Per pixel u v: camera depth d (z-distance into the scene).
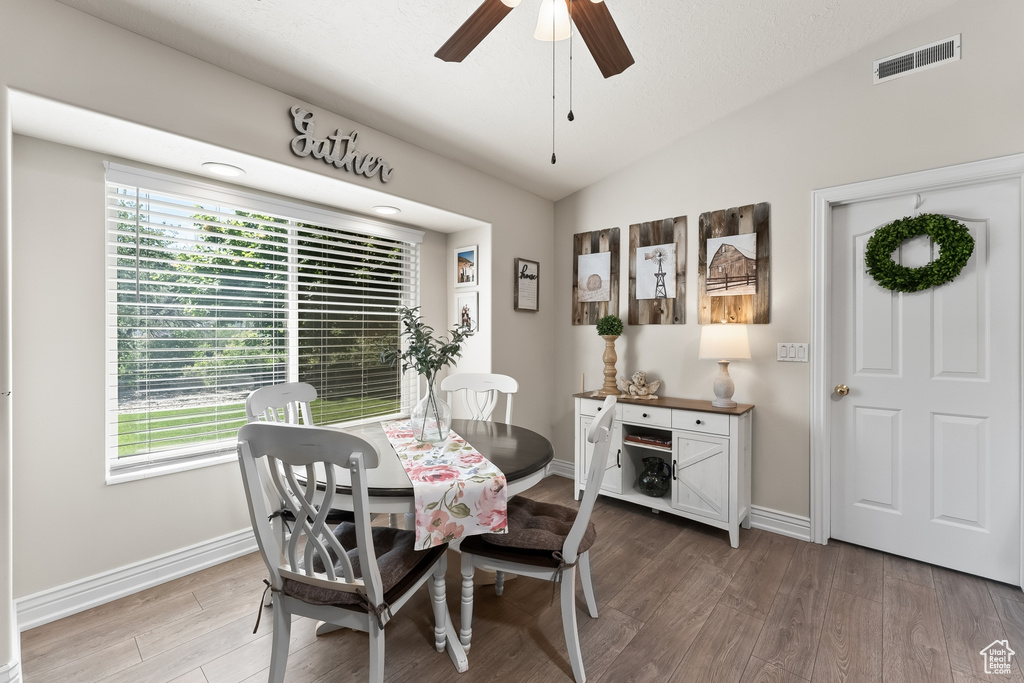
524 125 2.80
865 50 2.45
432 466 1.73
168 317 2.26
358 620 1.36
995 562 2.21
